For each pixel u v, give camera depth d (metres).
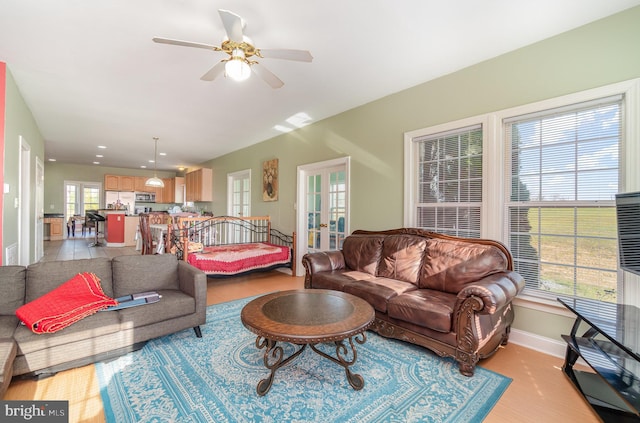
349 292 2.75
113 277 2.53
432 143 3.21
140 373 1.96
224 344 2.41
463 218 2.96
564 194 2.38
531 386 1.89
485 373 2.04
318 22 2.15
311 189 4.91
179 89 3.38
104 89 3.38
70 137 5.69
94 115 4.33
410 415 1.61
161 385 1.84
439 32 2.29
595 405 1.65
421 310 2.20
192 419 1.55
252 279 4.70
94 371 1.97
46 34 2.30
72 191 9.56
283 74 3.00
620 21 2.08
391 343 2.50
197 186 8.25
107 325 2.04
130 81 3.17
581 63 2.24
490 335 2.12
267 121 4.63
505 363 2.19
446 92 3.02
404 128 3.39
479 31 2.29
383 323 2.49
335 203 4.44
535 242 2.53
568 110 2.34
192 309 2.46
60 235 9.22
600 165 2.21
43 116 4.37
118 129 5.11
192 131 5.23
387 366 2.12
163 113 4.24
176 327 2.37
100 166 9.82
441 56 2.66
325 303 2.15
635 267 1.64
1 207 2.72
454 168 3.03
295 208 5.05
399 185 3.45
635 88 2.01
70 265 2.36
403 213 3.40
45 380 1.85
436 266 2.71
